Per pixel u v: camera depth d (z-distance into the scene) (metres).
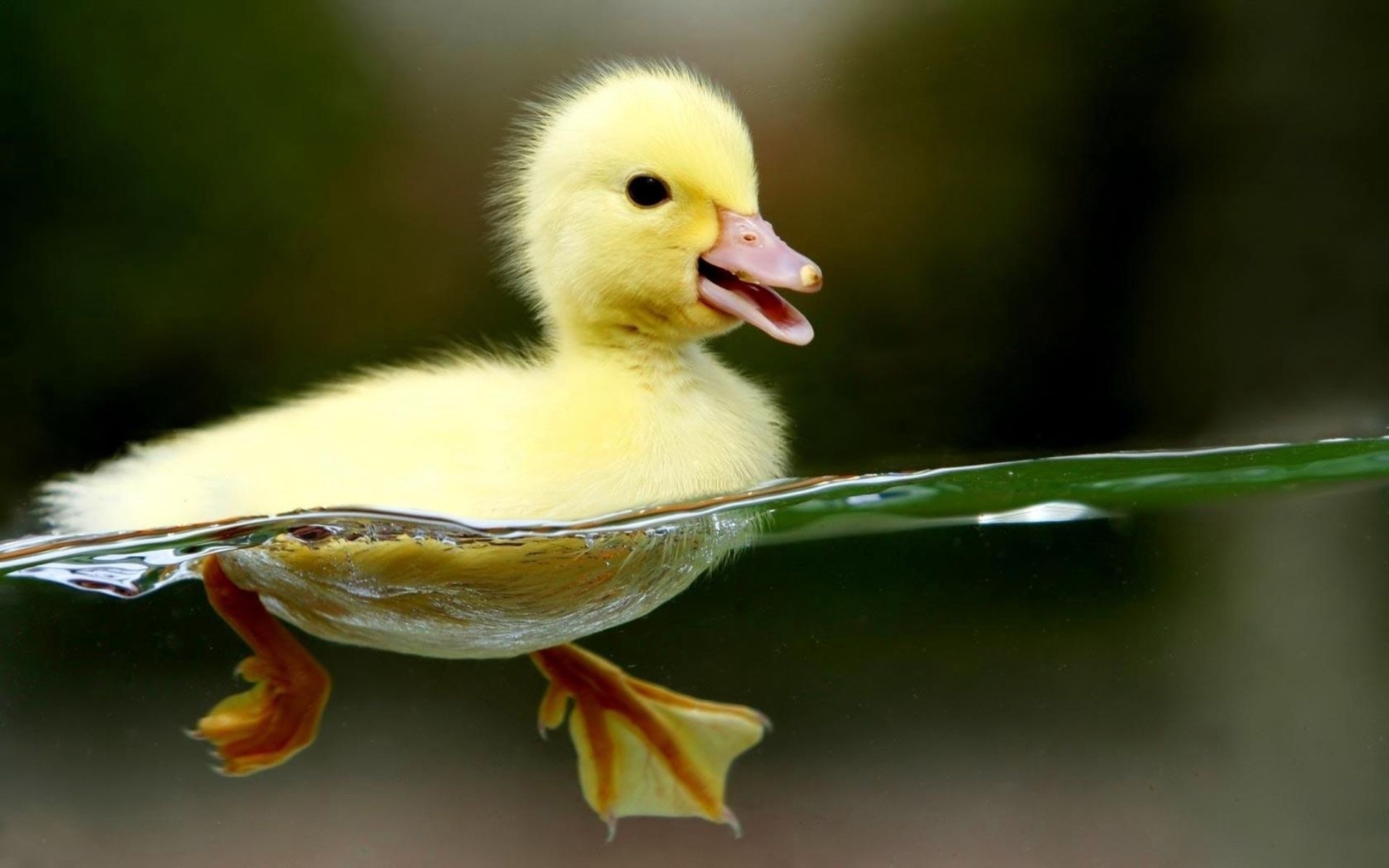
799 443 1.80
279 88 1.81
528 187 1.69
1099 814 1.66
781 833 1.66
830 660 1.68
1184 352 1.82
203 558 1.66
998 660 1.68
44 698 1.67
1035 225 1.82
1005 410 1.81
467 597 1.66
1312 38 1.84
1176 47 1.83
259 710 1.67
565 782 1.68
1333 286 1.83
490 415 1.67
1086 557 1.68
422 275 1.80
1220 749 1.67
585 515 1.65
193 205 1.80
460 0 1.81
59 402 1.79
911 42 1.82
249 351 1.80
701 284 1.67
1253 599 1.69
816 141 1.82
